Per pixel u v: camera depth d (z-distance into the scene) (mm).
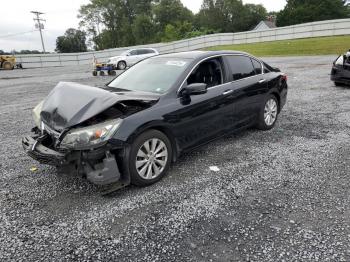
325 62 18578
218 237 2768
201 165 4309
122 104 3549
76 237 2818
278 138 5355
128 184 3527
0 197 3557
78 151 3230
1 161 4676
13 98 10727
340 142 5059
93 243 2732
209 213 3137
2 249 2670
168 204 3322
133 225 2973
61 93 3818
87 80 16031
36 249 2668
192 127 4141
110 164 3277
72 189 3713
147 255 2568
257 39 40188
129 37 79688
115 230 2904
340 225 2885
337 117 6602
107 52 37688
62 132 3250
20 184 3871
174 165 4332
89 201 3426
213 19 94000
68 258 2553
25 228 2963
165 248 2645
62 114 3410
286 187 3623
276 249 2592
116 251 2625
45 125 3629
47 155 3355
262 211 3148
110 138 3248
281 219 3004
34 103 9633
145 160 3648
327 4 75188
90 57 37062
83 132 3182
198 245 2670
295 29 37781
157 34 76562
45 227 2973
